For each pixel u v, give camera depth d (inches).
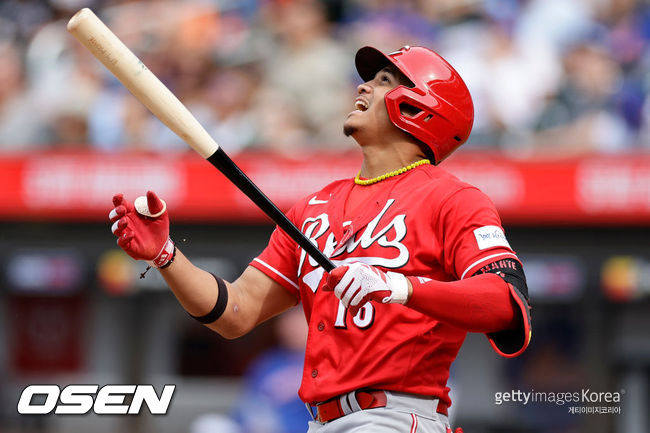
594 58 1218.6
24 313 1234.0
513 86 1216.8
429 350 391.2
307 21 1302.9
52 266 1200.8
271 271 441.7
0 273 1207.6
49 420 1203.9
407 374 388.2
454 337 398.3
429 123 417.1
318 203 437.4
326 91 1250.0
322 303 405.1
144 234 395.9
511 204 1091.9
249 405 1186.6
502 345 373.1
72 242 1179.3
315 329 406.3
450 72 426.9
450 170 1101.7
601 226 1103.0
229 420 1189.7
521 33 1262.3
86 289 1222.9
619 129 1176.8
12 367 1234.0
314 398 399.5
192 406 1196.5
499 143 1184.2
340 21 1320.1
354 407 391.2
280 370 1181.7
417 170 415.8
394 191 408.8
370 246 394.6
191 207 1131.3
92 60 1302.9
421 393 392.5
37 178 1153.4
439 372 399.9
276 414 1175.6
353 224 403.5
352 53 1289.4
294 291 445.7
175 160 1138.7
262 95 1266.0
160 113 378.9
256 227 1140.5
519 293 362.3
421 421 390.9
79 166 1151.6
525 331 356.8
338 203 422.9
